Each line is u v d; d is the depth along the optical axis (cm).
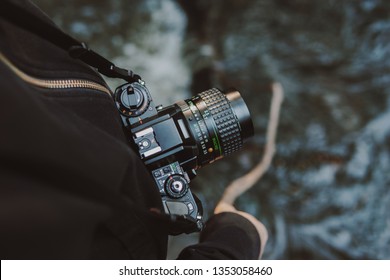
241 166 229
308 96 233
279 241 219
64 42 59
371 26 239
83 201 39
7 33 49
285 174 226
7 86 38
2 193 34
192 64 244
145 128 81
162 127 82
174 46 247
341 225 221
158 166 82
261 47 243
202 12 253
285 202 223
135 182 58
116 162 50
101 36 243
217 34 250
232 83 240
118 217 53
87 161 43
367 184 223
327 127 229
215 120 89
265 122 230
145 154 80
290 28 243
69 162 40
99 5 247
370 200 222
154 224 59
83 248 40
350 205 222
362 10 241
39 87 51
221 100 91
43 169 37
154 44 246
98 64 70
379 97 231
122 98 81
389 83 232
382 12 240
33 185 36
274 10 246
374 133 227
